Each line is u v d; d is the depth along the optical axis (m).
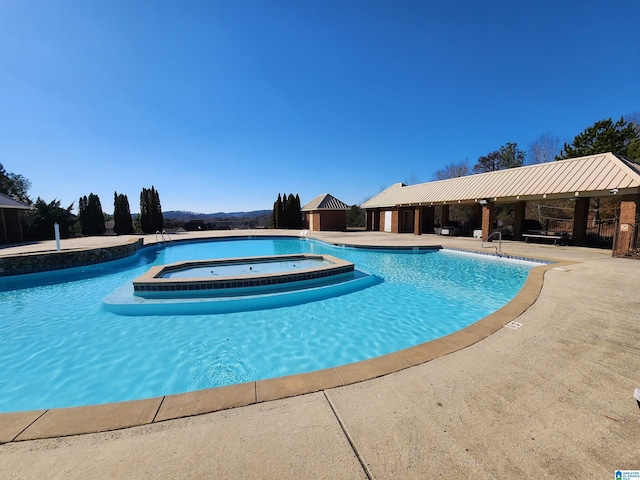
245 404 2.27
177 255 14.72
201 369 4.09
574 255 10.29
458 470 1.64
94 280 9.38
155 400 2.31
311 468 1.67
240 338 5.02
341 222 28.61
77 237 22.91
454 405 2.25
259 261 10.50
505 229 18.25
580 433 1.94
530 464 1.68
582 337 3.53
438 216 32.44
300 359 4.35
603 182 10.91
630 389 2.47
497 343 3.37
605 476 1.60
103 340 4.96
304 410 2.20
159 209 28.55
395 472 1.63
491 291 7.55
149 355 4.46
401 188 25.61
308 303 6.69
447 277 8.91
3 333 5.26
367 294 7.33
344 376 2.67
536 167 14.82
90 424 2.03
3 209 17.58
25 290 8.20
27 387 3.70
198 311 6.24
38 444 1.85
